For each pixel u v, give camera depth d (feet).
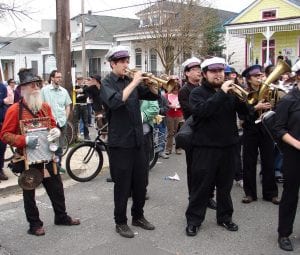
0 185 22.35
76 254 14.71
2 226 17.47
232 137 15.90
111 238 16.01
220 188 16.58
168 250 14.97
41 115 15.85
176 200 20.65
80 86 44.86
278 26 70.18
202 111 14.89
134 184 16.43
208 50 85.25
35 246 15.43
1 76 35.99
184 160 30.22
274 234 16.37
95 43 106.01
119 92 15.21
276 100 16.34
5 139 15.29
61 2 33.81
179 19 81.97
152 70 95.45
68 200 20.85
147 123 21.70
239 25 74.49
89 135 40.60
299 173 14.40
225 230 16.74
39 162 15.76
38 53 144.46
